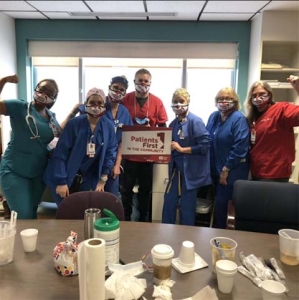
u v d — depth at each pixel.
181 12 3.50
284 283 1.08
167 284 1.04
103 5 3.29
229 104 2.79
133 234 1.48
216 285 1.07
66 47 4.00
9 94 3.83
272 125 2.65
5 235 1.19
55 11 3.55
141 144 2.64
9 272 1.12
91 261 0.86
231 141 2.80
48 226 1.55
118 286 0.99
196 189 2.87
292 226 2.07
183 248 1.18
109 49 3.98
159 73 4.14
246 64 3.92
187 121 2.79
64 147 2.27
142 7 3.34
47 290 1.02
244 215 2.09
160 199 3.31
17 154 2.43
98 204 1.79
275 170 2.68
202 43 3.92
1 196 3.25
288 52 3.77
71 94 4.24
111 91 2.63
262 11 3.38
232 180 2.82
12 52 3.90
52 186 2.33
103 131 2.33
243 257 1.23
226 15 3.59
